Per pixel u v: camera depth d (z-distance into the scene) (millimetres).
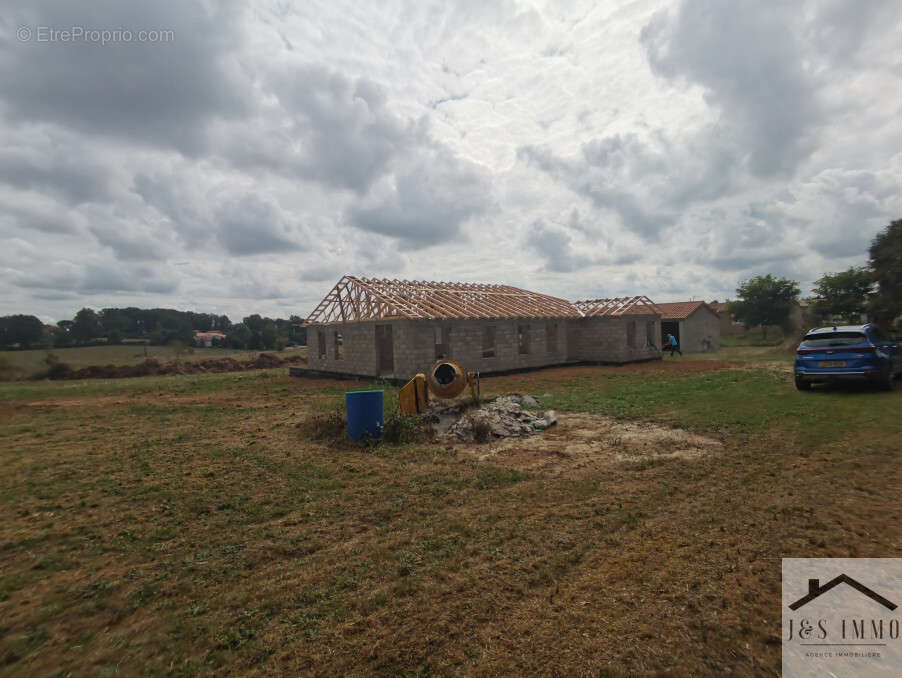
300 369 25531
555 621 3096
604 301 29281
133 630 3209
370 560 4121
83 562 4285
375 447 8406
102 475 7070
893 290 21781
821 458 6438
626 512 4953
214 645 3008
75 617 3385
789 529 4316
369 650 2881
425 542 4438
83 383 25281
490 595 3455
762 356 27344
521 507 5273
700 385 14461
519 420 10273
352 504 5590
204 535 4816
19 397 18312
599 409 11398
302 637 3049
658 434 8547
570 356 28031
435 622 3148
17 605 3570
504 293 28344
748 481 5738
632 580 3576
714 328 37969
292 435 9750
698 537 4270
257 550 4418
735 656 2686
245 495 6000
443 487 6078
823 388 12219
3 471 7387
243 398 16641
